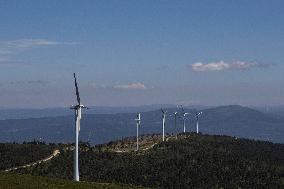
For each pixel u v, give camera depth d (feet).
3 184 353.31
